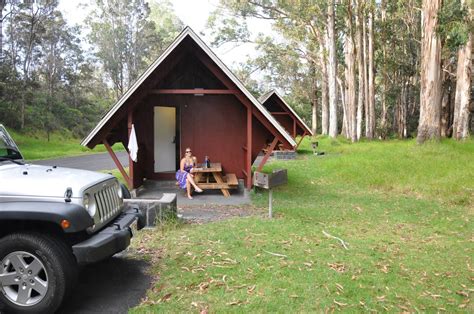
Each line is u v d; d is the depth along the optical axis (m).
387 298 4.20
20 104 43.12
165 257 5.37
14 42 47.44
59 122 48.81
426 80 18.78
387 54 41.59
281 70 50.38
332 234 6.58
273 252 5.52
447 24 18.22
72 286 3.83
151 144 12.46
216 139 12.55
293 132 24.45
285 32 37.12
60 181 3.92
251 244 5.89
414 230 7.10
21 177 4.00
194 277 4.66
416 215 8.32
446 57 30.38
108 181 4.45
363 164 14.65
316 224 7.34
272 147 11.13
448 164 13.72
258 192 11.20
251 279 4.58
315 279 4.59
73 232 3.66
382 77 46.50
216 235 6.36
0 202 3.70
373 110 35.34
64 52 57.72
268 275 4.69
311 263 5.11
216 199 10.30
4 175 4.09
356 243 6.08
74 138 49.09
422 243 6.27
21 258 3.74
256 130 12.29
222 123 12.52
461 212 8.58
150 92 10.46
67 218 3.58
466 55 23.88
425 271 5.02
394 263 5.25
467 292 4.43
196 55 10.45
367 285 4.50
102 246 3.77
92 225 3.86
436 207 9.06
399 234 6.81
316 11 29.55
